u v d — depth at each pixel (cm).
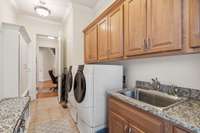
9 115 139
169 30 116
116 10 196
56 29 517
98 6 348
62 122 286
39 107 389
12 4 344
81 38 371
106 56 227
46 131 246
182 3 106
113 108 179
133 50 162
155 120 112
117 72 237
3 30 234
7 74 235
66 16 443
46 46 643
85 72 221
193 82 140
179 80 155
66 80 420
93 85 214
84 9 374
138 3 153
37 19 477
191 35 100
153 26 133
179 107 115
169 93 164
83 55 373
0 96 221
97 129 213
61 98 436
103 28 237
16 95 240
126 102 148
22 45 292
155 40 131
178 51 112
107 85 225
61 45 486
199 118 91
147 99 185
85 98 219
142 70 213
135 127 135
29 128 256
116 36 197
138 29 153
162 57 176
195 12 97
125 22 177
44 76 1000
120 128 160
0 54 225
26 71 362
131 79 238
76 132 244
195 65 138
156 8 129
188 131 85
